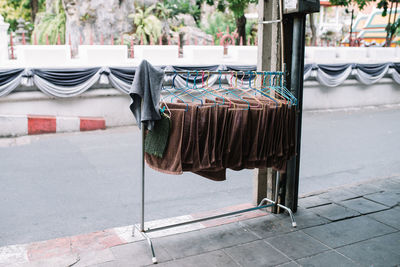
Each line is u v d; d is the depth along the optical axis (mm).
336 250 3510
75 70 8656
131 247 3545
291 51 4082
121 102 9531
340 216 4246
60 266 3209
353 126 10000
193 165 3324
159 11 13477
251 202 4922
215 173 3576
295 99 3904
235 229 3924
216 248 3539
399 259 3361
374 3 24859
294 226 3969
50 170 6164
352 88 13180
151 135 3297
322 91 12500
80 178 5801
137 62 9328
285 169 3955
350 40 17438
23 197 5027
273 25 4094
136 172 6133
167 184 5648
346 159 6977
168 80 9438
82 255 3398
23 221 4320
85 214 4531
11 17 20844
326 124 10242
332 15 26141
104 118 9344
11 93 8336
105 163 6570
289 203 4273
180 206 4820
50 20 16266
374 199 4766
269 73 3926
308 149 7633
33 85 8539
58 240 3689
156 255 3406
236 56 10523
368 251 3496
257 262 3303
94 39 11859
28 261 3291
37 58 8500
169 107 3260
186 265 3248
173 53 9695
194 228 3945
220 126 3371
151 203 4914
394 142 8273
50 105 8797
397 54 14055
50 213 4551
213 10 21188
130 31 12359
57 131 8805
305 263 3289
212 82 9953
